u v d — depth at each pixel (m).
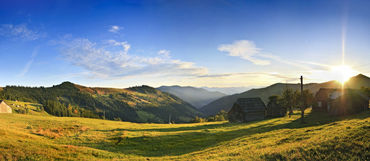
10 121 55.16
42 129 47.09
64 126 55.69
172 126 76.94
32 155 20.22
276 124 50.88
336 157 14.06
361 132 17.17
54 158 20.61
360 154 13.77
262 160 15.77
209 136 44.78
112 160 22.73
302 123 44.12
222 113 167.38
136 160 23.02
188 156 24.03
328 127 27.58
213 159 18.62
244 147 23.09
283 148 18.05
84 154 24.23
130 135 46.75
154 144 38.16
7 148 20.91
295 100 72.19
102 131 52.50
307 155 15.24
